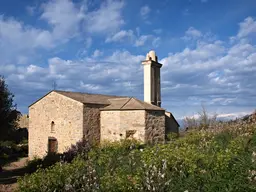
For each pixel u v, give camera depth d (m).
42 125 23.98
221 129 14.96
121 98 24.44
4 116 16.22
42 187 7.83
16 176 16.31
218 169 6.93
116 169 8.94
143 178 6.79
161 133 22.48
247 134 11.59
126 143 16.83
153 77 25.34
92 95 24.81
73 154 17.06
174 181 6.91
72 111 21.77
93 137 21.86
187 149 8.82
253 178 6.33
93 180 7.59
